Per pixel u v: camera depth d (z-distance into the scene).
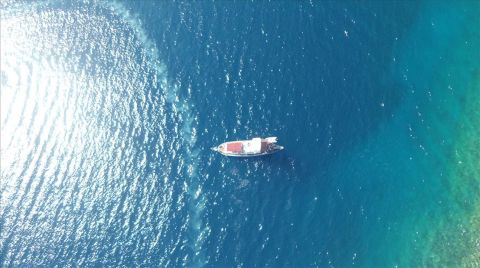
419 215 75.19
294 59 87.31
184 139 81.81
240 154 78.44
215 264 72.56
